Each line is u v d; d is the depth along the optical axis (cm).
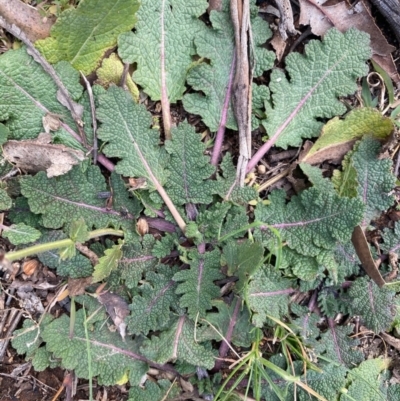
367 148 34
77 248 31
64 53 31
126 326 32
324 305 35
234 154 34
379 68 35
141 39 31
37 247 25
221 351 33
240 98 33
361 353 35
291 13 33
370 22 34
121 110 31
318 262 32
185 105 33
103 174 33
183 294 32
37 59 30
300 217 33
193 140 32
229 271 32
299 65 34
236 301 33
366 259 33
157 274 32
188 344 32
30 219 31
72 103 31
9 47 31
